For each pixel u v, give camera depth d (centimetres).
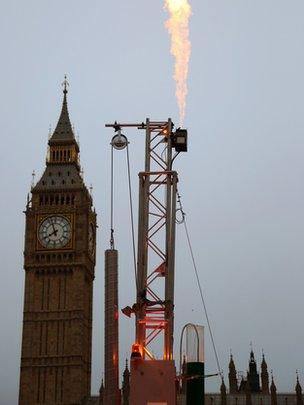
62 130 14950
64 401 12988
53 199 14150
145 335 3438
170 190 3588
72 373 13125
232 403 14275
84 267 13725
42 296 13638
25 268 13800
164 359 3375
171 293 3462
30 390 13112
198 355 3139
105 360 2981
